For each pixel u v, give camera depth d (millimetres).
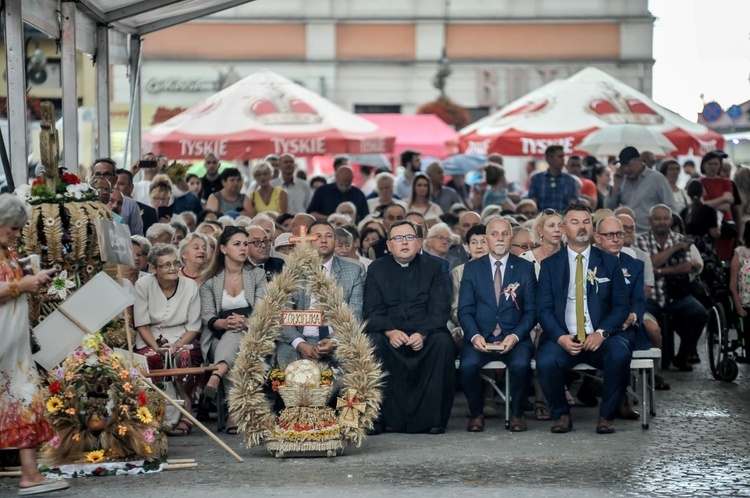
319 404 9820
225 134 18109
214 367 10234
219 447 10250
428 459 9586
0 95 23891
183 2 15133
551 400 10859
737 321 14656
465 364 10938
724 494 8242
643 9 39594
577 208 11125
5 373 8406
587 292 11023
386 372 10688
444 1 39281
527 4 39625
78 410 9156
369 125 18781
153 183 15602
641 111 18547
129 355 9484
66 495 8359
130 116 16375
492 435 10742
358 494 8273
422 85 39625
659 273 14523
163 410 9859
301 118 18375
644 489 8398
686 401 12500
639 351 11203
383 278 11242
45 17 12773
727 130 27234
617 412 11547
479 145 18828
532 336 11930
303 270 10188
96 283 9219
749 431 10766
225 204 18141
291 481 8766
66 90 13508
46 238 9539
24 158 11484
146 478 8938
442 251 12922
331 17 38969
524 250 12648
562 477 8812
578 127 18375
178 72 38312
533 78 39906
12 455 9266
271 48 38844
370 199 20688
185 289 11219
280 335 10656
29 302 9492
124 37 16000
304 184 20562
